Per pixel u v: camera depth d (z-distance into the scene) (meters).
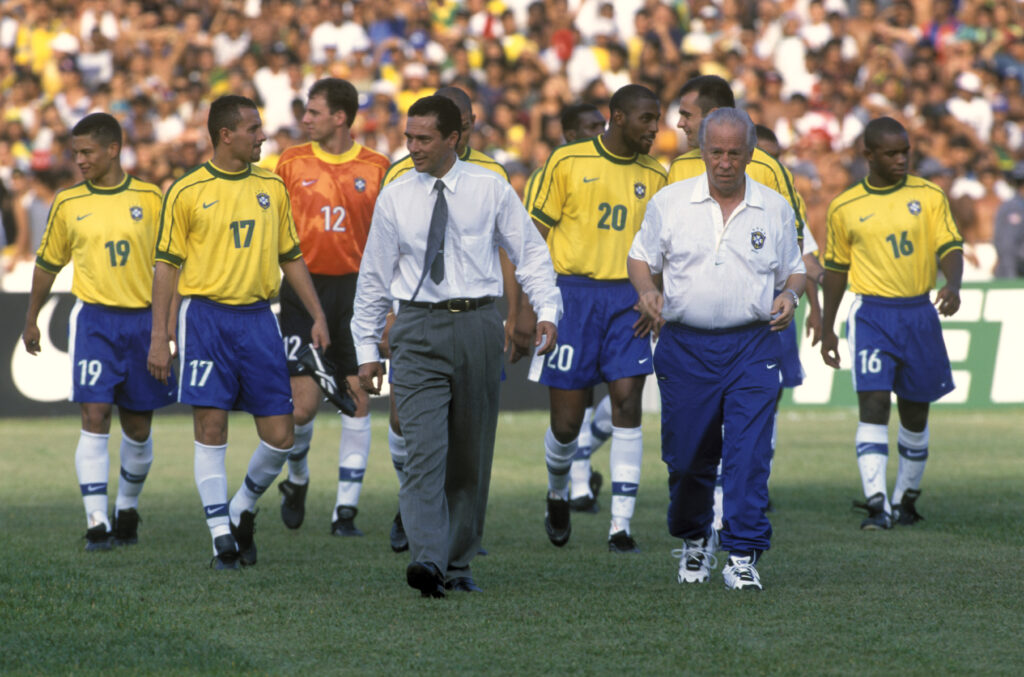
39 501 28.42
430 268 17.95
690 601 17.98
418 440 18.02
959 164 60.34
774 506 27.58
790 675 14.28
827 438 39.44
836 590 18.73
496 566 20.92
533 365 22.75
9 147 63.66
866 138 25.52
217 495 21.02
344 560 21.72
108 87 65.44
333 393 21.67
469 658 14.98
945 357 25.50
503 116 62.78
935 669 14.50
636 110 22.25
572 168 22.81
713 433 18.81
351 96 25.38
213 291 21.05
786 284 18.70
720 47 70.44
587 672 14.39
